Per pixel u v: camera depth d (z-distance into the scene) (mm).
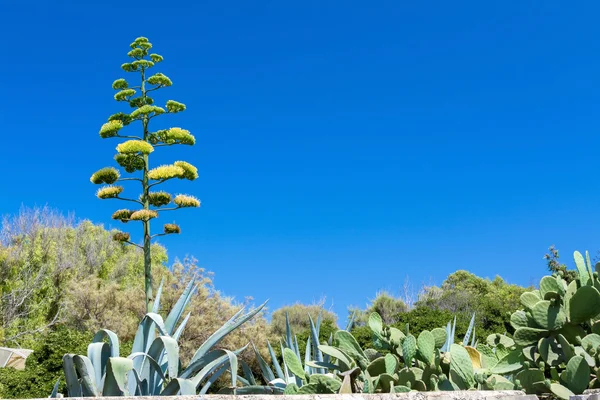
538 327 2973
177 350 3322
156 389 3637
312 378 2750
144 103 9289
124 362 2822
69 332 10383
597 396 1949
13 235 22406
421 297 20719
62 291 21094
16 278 20891
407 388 2588
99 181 8500
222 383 11312
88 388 3021
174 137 8992
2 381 9156
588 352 2666
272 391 3559
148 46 9586
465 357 2701
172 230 8438
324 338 12688
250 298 14117
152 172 8414
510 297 22906
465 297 18516
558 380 2648
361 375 2889
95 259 23281
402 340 3053
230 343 12367
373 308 19750
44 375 9523
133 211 8570
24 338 19219
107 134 8742
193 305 13008
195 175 8836
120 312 15086
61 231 23375
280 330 18062
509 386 2629
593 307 2756
